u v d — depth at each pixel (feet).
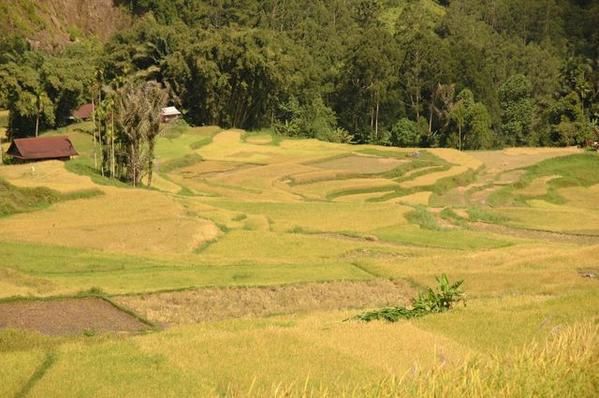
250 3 430.20
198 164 229.45
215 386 38.93
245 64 314.96
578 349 33.96
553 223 163.84
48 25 412.57
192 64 316.81
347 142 328.08
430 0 528.63
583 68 337.93
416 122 332.39
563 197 214.48
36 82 262.88
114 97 179.52
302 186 197.77
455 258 106.01
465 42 355.15
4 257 97.45
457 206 182.91
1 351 52.75
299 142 291.17
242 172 214.28
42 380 39.52
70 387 38.32
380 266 100.68
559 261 100.99
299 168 221.87
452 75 333.83
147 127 176.45
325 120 334.85
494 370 31.17
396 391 29.76
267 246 117.80
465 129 304.71
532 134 331.16
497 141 323.16
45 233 114.42
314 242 121.19
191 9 436.76
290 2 428.97
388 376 35.04
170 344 48.83
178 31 356.38
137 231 119.03
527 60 394.93
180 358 44.70
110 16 460.96
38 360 44.01
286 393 32.63
